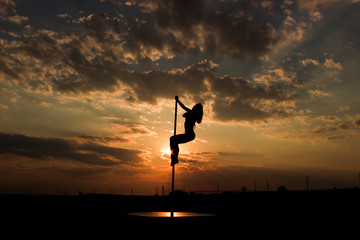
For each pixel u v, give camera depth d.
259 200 21.98
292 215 13.98
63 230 7.47
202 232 7.02
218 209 16.61
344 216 13.26
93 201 18.89
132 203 17.81
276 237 7.21
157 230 6.60
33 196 20.75
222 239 6.43
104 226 7.67
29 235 6.97
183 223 6.75
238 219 10.05
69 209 14.61
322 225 9.71
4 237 6.76
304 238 7.19
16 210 14.70
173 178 7.30
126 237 6.34
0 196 20.30
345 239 7.18
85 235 6.72
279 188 26.92
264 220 10.84
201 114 7.70
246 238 6.79
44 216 11.05
